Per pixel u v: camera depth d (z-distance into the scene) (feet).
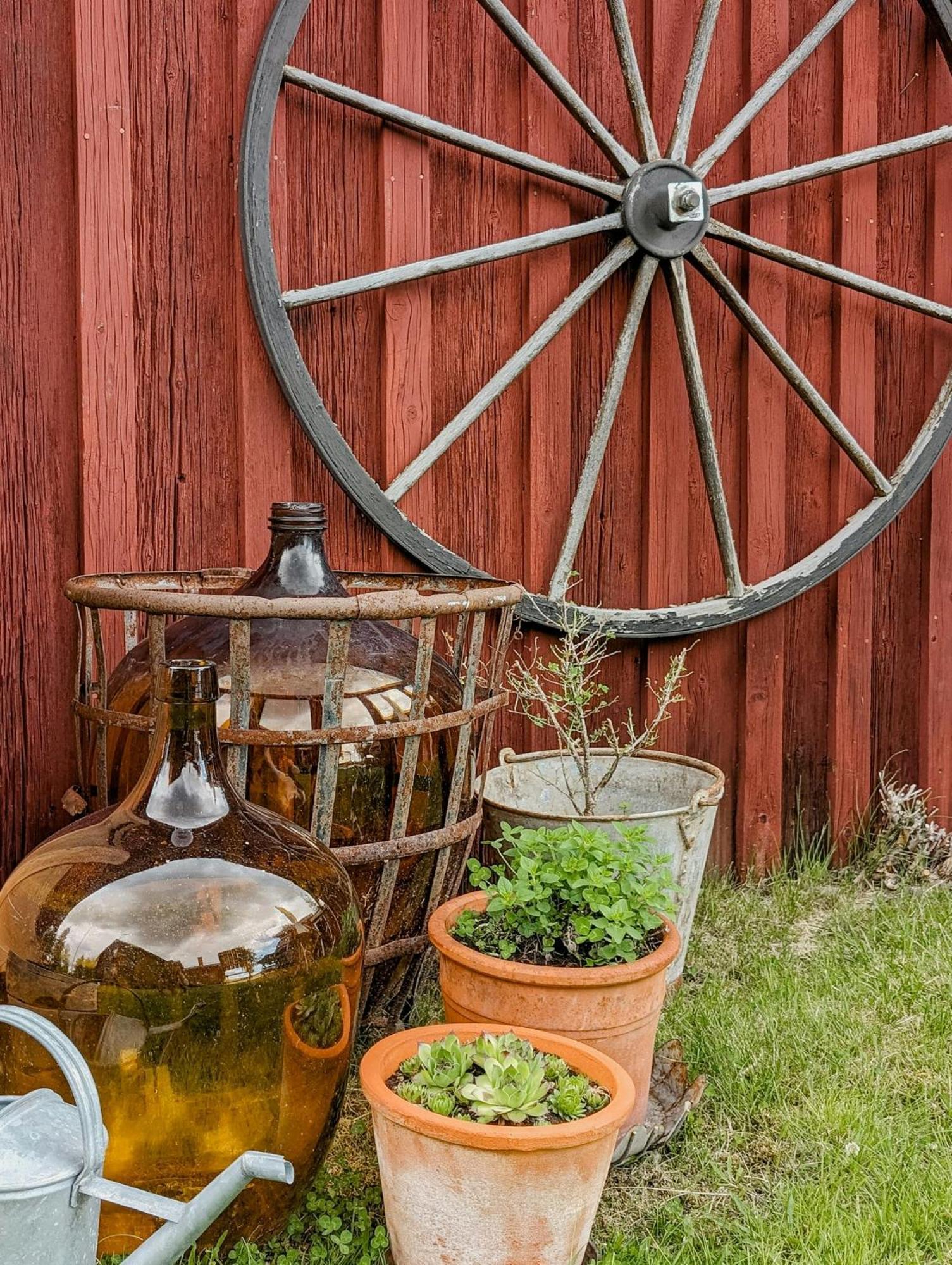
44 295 6.63
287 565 5.66
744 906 8.79
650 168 8.32
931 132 9.78
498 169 8.09
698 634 9.23
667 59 8.68
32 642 6.70
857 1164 5.32
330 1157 5.20
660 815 6.58
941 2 9.66
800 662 9.87
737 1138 5.57
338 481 7.38
